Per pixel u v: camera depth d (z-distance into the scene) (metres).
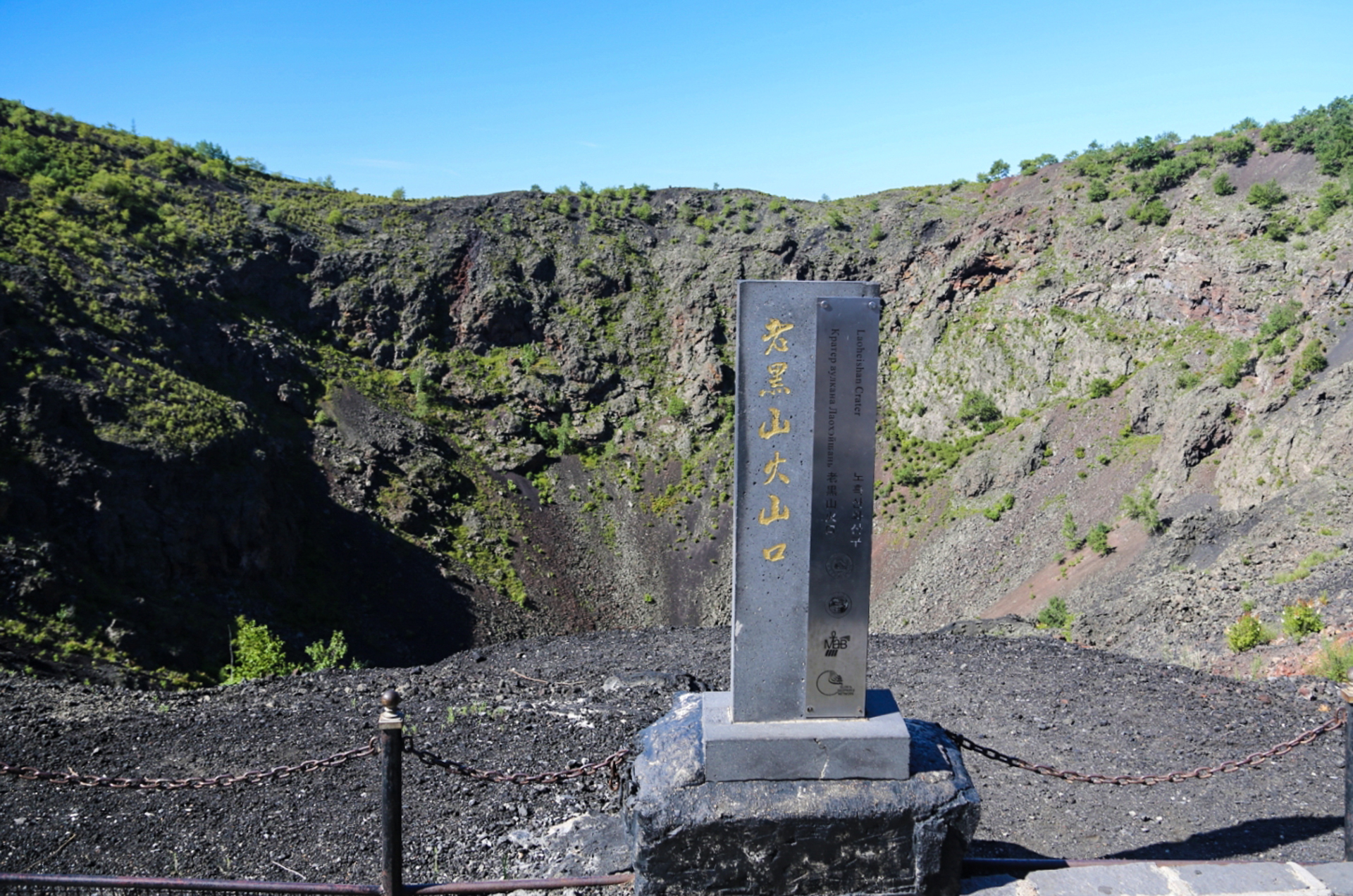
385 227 73.38
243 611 39.03
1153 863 5.43
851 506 5.30
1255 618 22.78
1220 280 55.31
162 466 39.38
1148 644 27.25
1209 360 53.03
